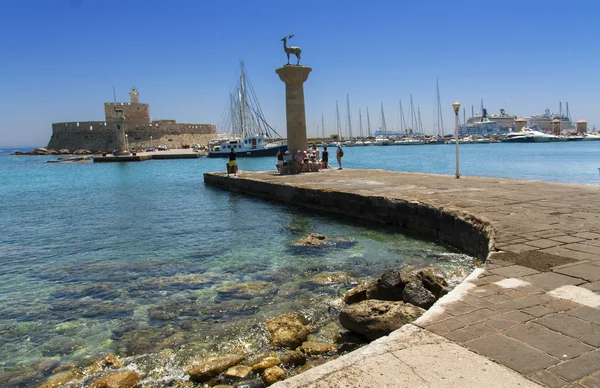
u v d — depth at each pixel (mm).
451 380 3076
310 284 8070
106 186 31859
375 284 6926
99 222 16219
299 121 25016
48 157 103062
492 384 3008
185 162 68500
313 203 16906
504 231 7832
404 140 127500
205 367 5074
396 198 12711
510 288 4805
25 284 8953
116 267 9961
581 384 2977
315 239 11375
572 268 5473
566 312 4125
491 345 3531
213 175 28672
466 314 4133
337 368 3338
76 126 115438
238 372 4973
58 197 25250
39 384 5129
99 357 5691
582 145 93875
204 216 16703
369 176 21031
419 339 3688
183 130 118375
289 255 10289
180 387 4879
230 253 10820
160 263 10148
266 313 6816
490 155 64562
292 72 24219
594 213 9297
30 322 6961
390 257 9656
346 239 11562
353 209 14617
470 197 12258
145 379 5070
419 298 6070
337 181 19266
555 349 3439
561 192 12633
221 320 6652
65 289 8539
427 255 9641
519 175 34594
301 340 5805
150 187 30016
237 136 77688
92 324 6797
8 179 41188
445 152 80625
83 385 5008
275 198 19875
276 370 4859
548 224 8289
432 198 12367
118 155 79562
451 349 3496
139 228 14695
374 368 3293
